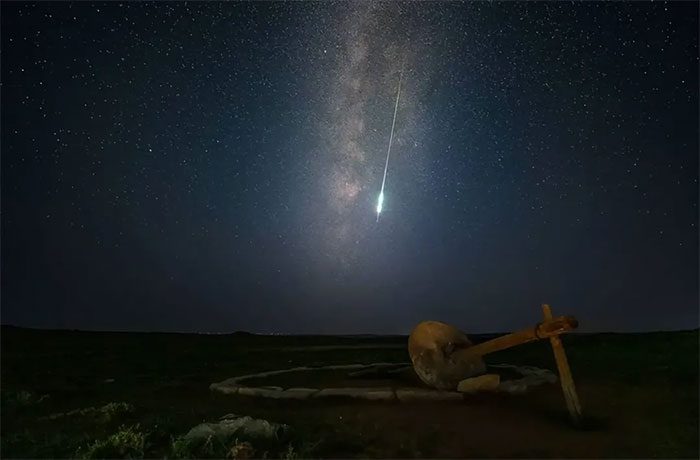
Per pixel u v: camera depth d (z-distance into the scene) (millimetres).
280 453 5613
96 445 5852
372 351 14367
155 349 15438
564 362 6484
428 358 8141
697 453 5527
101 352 14844
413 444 5949
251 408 7660
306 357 13586
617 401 7410
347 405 7605
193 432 5965
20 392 8898
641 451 5625
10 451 6047
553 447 5801
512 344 7156
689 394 7598
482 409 7188
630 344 12562
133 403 8266
